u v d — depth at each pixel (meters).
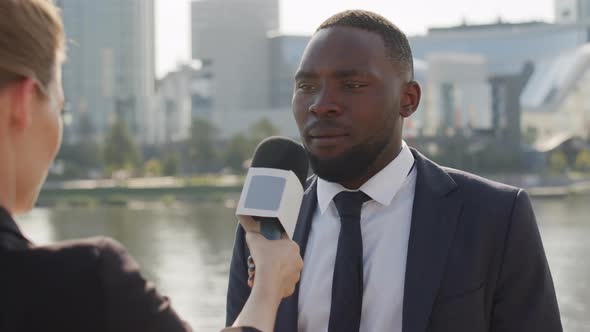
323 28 2.20
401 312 2.16
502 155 91.56
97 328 1.22
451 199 2.26
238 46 131.25
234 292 2.36
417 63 122.88
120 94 135.12
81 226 43.44
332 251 2.25
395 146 2.26
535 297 2.23
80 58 133.75
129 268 1.26
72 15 133.50
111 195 71.00
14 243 1.23
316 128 2.16
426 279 2.15
